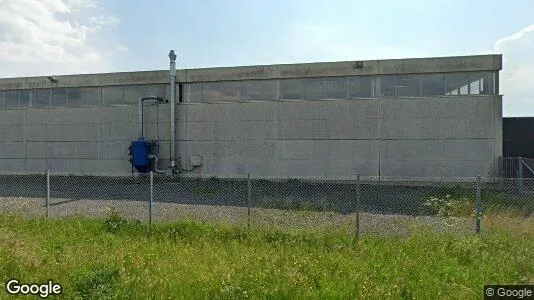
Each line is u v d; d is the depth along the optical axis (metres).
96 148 24.52
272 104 22.06
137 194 16.80
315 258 6.73
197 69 23.08
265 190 18.14
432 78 20.22
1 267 5.77
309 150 21.53
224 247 7.62
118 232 8.98
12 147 26.00
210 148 22.91
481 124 19.52
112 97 24.50
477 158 19.50
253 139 22.31
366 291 5.18
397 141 20.45
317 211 11.89
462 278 5.87
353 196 16.09
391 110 20.56
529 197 14.71
